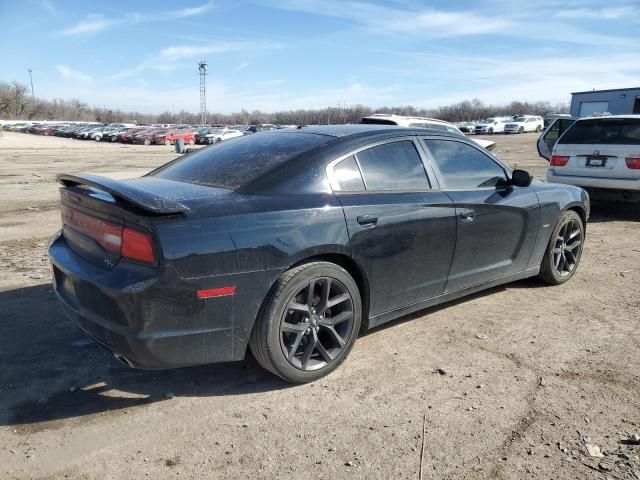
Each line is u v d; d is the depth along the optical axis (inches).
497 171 182.2
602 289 205.9
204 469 100.4
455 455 104.5
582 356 147.8
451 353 149.4
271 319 123.0
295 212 126.3
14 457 103.7
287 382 132.5
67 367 140.6
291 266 126.2
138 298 108.3
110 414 119.0
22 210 395.9
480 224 167.3
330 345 138.3
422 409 120.8
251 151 146.7
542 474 98.9
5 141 1881.2
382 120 439.2
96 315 117.5
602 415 118.3
